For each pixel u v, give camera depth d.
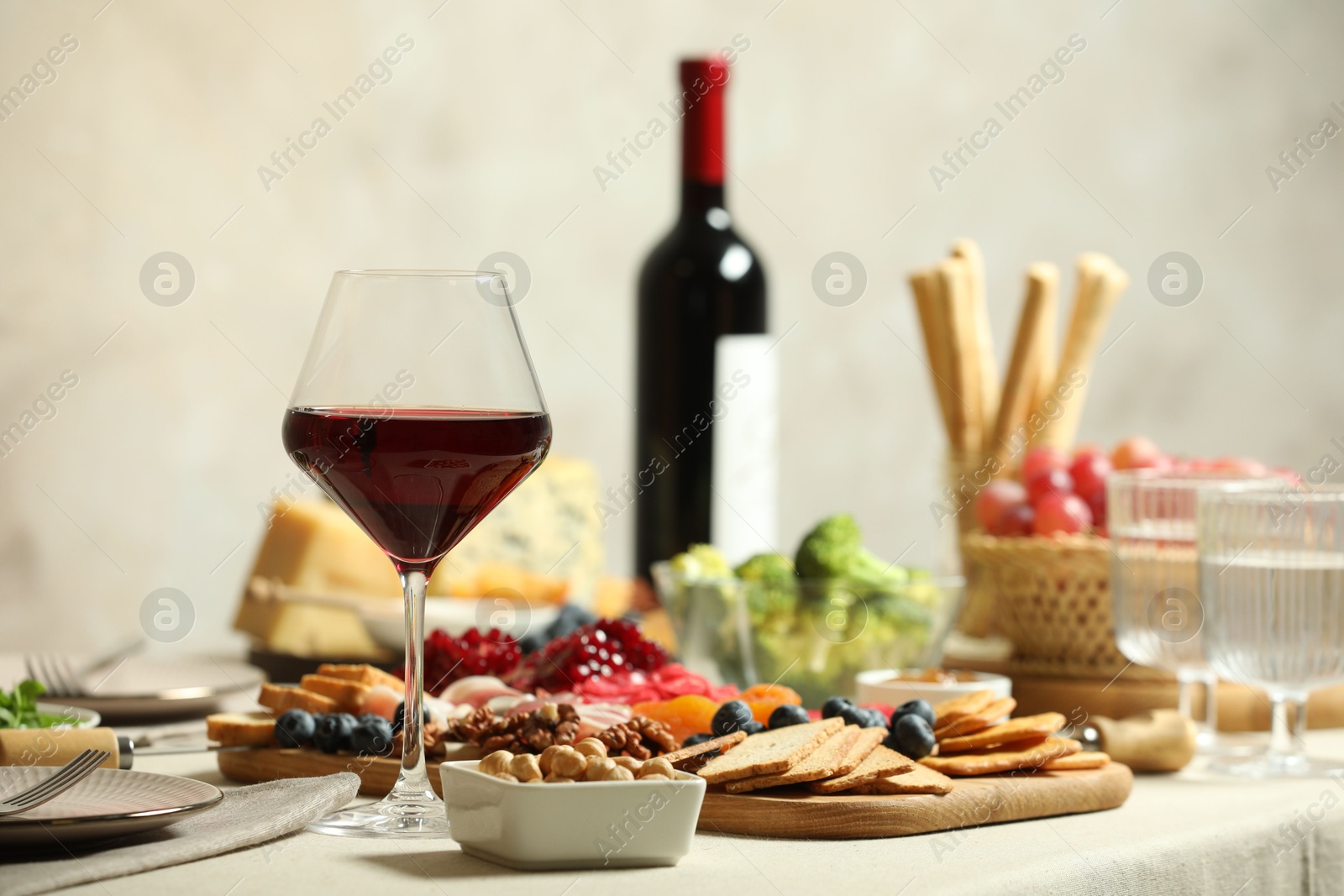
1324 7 3.94
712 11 3.36
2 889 0.63
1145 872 0.83
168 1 2.80
